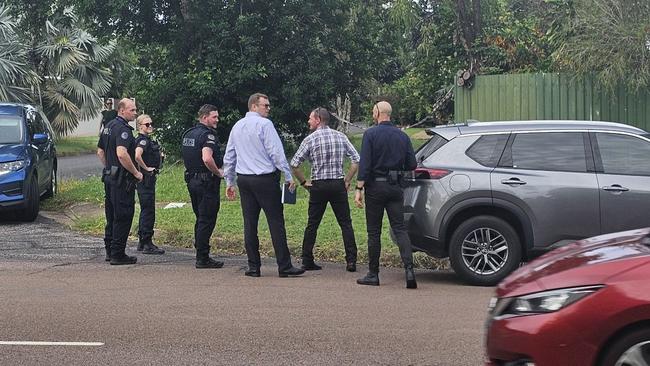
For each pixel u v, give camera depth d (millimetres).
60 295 7840
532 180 8383
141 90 20797
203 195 9297
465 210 8492
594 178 8367
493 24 18484
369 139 8219
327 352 5918
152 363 5652
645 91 13930
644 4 13602
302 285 8453
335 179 9211
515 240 8414
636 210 8273
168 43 20484
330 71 19984
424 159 8758
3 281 8539
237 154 8836
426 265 9930
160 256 10320
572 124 8664
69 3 20484
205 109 9289
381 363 5652
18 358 5750
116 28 20328
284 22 19344
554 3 15562
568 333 4223
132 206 9555
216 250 10812
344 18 20484
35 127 14734
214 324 6727
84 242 11352
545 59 17812
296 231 11445
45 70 31125
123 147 9312
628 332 4172
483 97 15055
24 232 12234
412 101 21234
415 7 17906
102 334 6398
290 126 21141
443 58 18812
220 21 19234
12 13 21188
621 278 4234
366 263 9992
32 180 13148
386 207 8383
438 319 6938
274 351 5941
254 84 19969
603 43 13609
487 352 4652
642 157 8445
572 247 5211
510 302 4539
